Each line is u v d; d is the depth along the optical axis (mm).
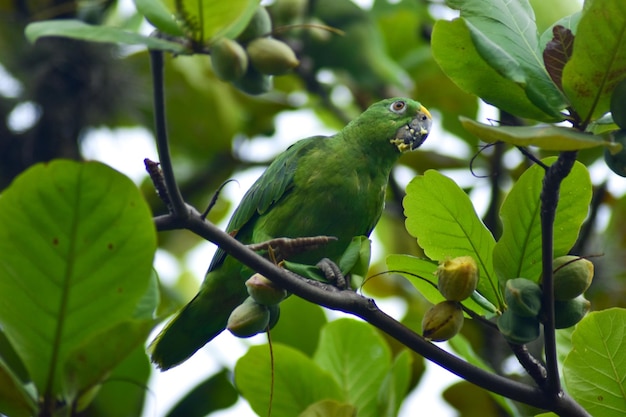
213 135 13531
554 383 5578
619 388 6203
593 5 4613
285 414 7688
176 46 5660
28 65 12977
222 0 5766
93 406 7723
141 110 13242
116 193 4684
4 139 13023
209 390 8211
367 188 9727
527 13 5480
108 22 12375
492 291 5949
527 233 5590
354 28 12797
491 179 12305
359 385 8117
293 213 9641
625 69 4781
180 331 9602
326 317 8984
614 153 4695
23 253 4773
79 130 13039
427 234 6141
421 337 5766
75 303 4926
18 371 6480
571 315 5473
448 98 12898
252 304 6020
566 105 5098
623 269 10820
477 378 5695
